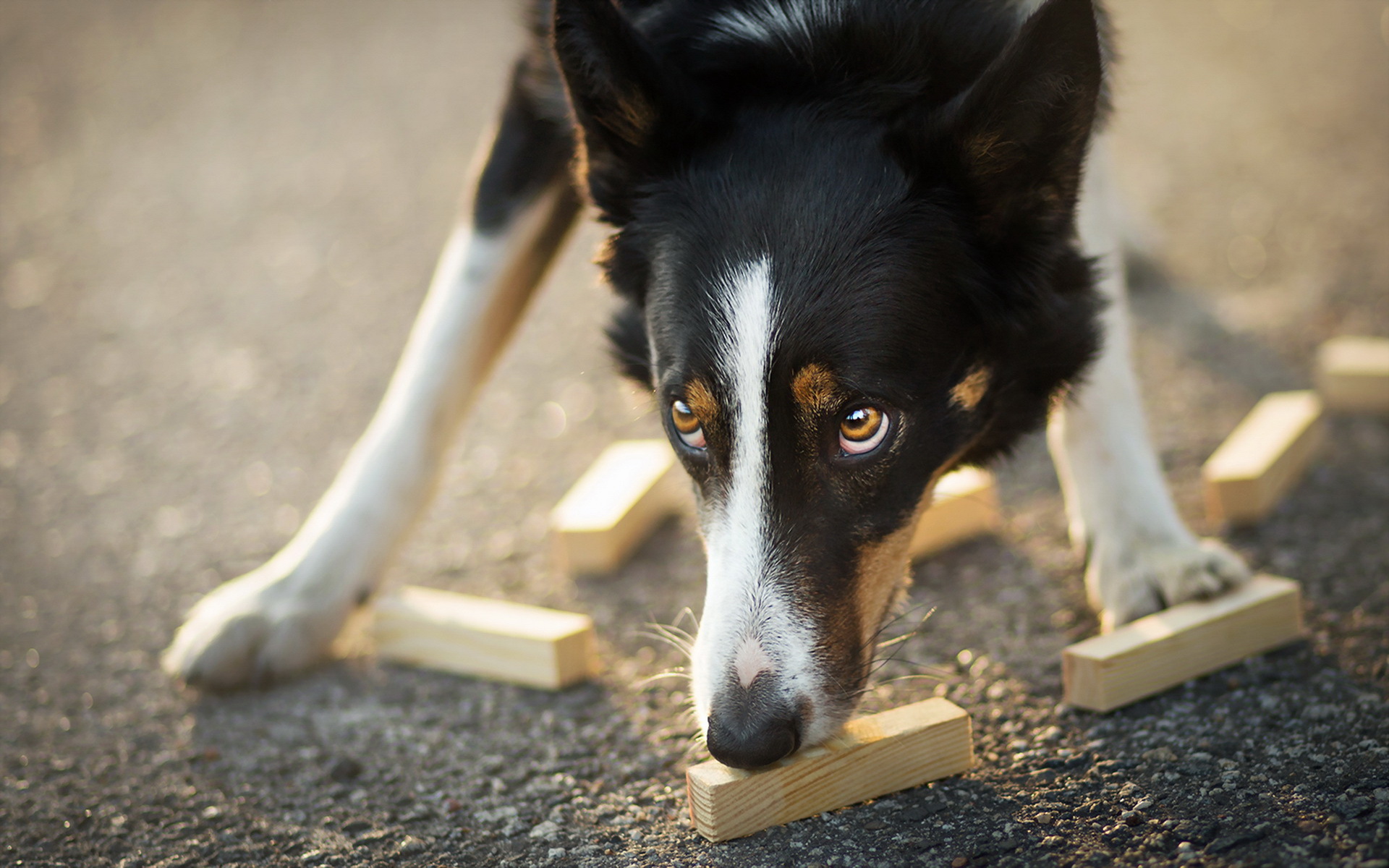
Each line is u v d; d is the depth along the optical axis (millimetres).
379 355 6570
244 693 3842
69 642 4219
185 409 6188
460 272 4094
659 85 3045
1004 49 2836
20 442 5941
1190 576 3447
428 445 4145
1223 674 3307
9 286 7852
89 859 2961
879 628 3006
